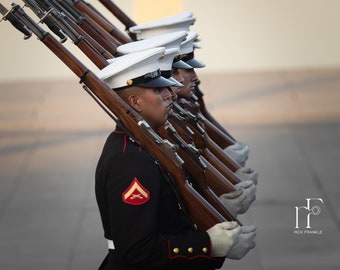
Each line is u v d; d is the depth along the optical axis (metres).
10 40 27.88
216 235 7.11
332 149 20.72
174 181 7.26
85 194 18.20
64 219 16.88
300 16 28.11
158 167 7.15
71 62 6.84
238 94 25.61
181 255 6.97
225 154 9.52
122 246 6.89
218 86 26.45
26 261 14.94
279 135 21.91
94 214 17.09
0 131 22.88
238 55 28.20
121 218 6.87
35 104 25.30
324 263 14.41
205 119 10.23
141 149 7.05
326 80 26.78
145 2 26.72
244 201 8.68
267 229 15.98
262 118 23.31
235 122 23.02
